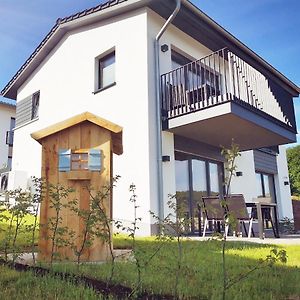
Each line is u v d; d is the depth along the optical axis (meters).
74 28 9.07
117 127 3.61
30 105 10.73
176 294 2.14
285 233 9.31
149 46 7.19
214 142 8.23
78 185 3.58
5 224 4.04
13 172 9.86
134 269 2.78
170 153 7.00
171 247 3.39
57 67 9.58
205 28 8.05
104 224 2.75
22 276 2.58
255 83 7.52
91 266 2.95
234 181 9.37
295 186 19.73
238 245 4.54
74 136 3.73
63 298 2.04
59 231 3.02
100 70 8.40
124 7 7.51
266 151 11.71
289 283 2.46
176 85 7.11
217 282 2.41
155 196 6.44
